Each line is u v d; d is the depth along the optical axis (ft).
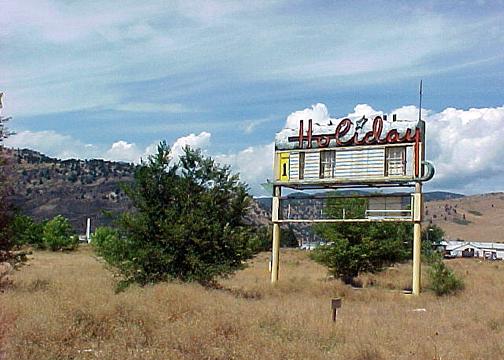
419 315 62.90
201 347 35.99
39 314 40.93
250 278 112.27
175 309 48.01
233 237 84.64
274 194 102.99
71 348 35.65
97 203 433.07
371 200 93.40
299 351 37.14
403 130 91.20
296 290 90.89
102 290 63.72
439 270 93.35
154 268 82.38
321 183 97.91
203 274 81.87
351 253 111.34
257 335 40.29
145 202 84.69
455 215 636.48
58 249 213.87
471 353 40.29
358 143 95.09
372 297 84.48
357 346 39.52
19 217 75.46
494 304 72.69
